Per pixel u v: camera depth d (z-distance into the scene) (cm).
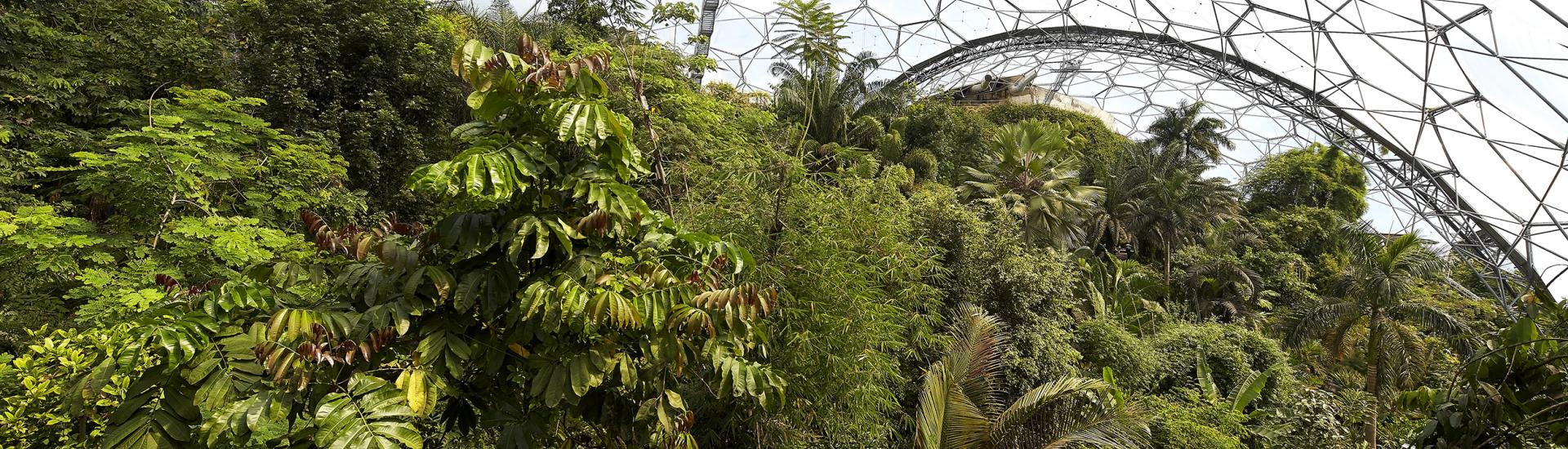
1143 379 1225
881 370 670
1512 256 2986
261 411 267
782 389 366
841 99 2572
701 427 611
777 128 1553
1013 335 1014
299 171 867
